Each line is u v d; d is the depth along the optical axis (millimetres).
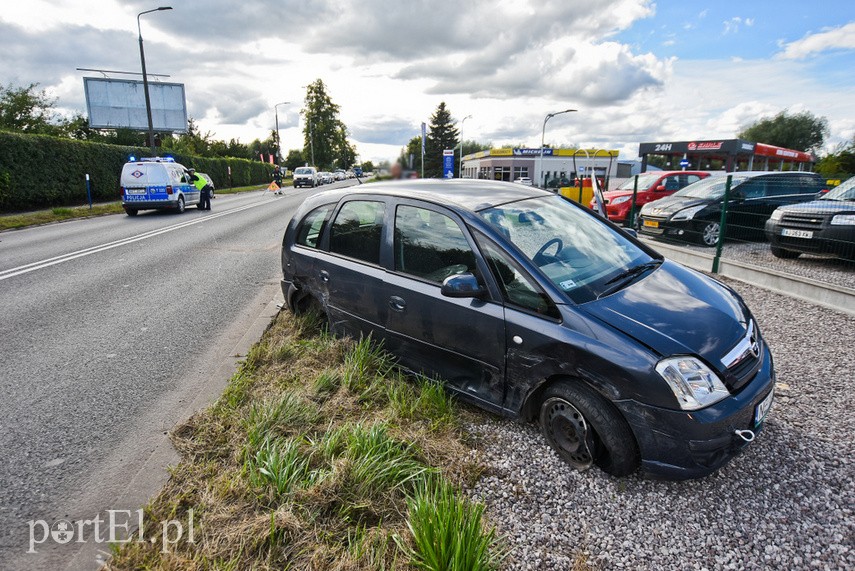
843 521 2439
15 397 3832
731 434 2535
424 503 2262
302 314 4848
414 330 3537
